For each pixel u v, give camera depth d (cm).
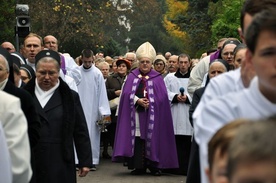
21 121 711
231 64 1327
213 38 4216
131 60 2700
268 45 393
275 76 395
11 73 927
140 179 1783
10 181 618
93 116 2041
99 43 6594
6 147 617
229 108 422
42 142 977
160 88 1822
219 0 5862
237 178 264
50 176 973
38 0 6000
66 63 1905
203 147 415
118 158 1825
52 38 1850
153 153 1803
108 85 2244
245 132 267
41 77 998
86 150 1047
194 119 477
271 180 258
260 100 419
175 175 1861
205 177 404
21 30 2452
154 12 8150
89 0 6506
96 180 1780
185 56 1938
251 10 518
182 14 7100
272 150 258
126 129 1811
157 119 1811
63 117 995
